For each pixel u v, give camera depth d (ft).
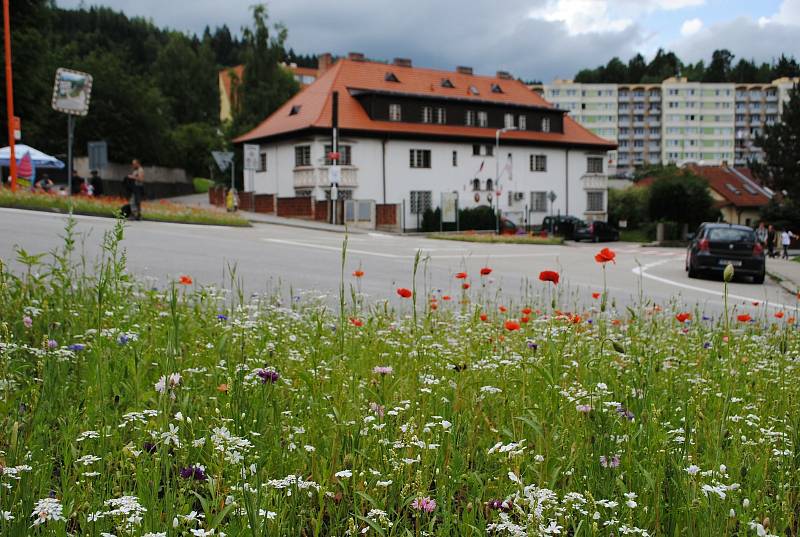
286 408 12.31
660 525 8.71
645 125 556.92
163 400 9.53
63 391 11.18
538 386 12.88
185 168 295.89
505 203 194.18
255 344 15.34
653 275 70.23
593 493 8.93
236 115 256.11
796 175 180.45
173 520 7.28
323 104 172.45
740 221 268.21
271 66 258.16
